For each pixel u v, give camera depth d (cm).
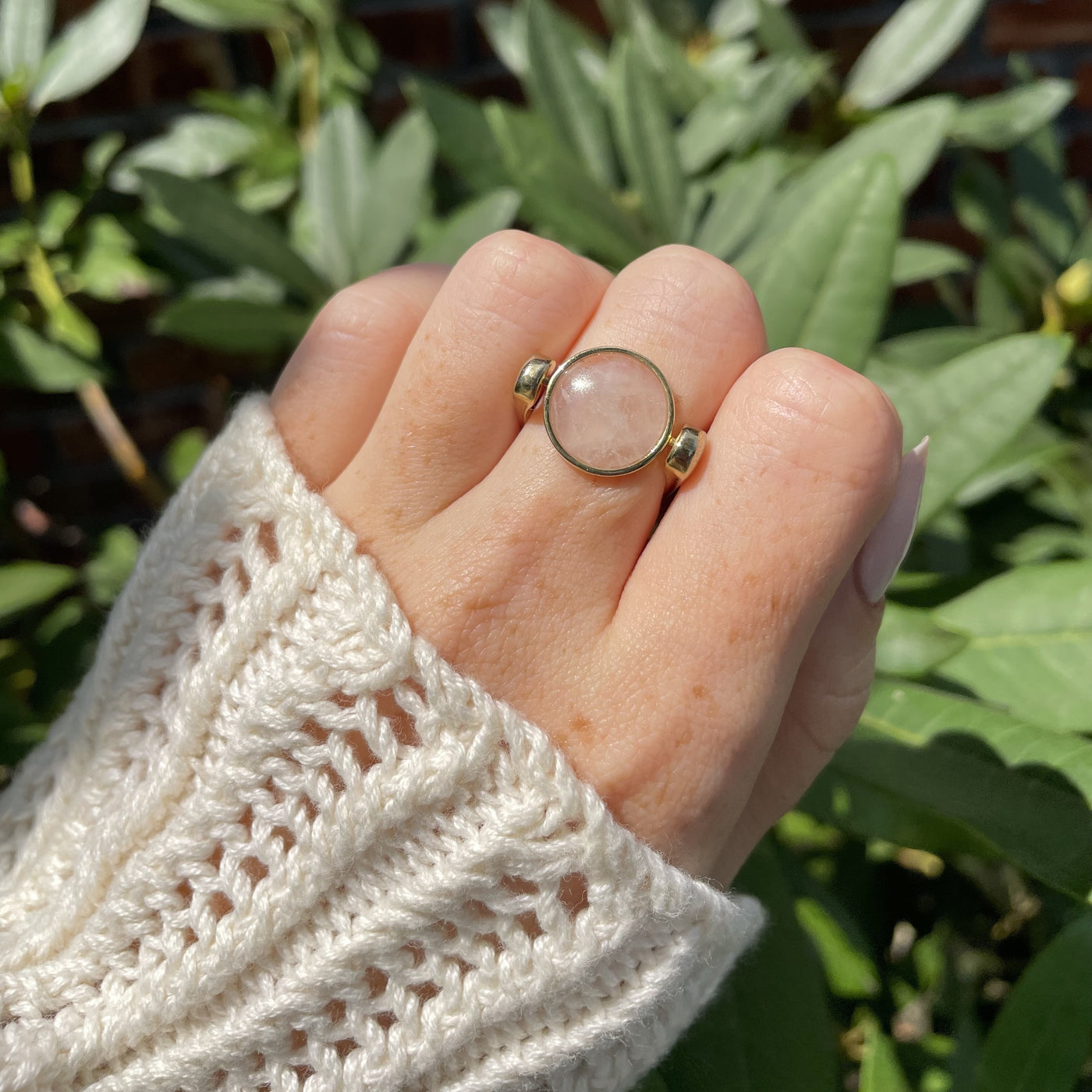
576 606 12
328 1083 11
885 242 16
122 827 12
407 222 21
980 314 23
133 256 26
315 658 11
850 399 11
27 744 20
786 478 11
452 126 20
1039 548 22
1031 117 23
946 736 15
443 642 12
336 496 13
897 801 15
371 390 13
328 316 13
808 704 13
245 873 11
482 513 12
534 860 11
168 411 36
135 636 13
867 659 13
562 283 12
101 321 32
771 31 24
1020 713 16
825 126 25
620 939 11
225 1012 11
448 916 11
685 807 12
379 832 11
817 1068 15
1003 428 16
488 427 12
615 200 20
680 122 26
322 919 11
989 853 14
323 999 11
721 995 15
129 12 21
